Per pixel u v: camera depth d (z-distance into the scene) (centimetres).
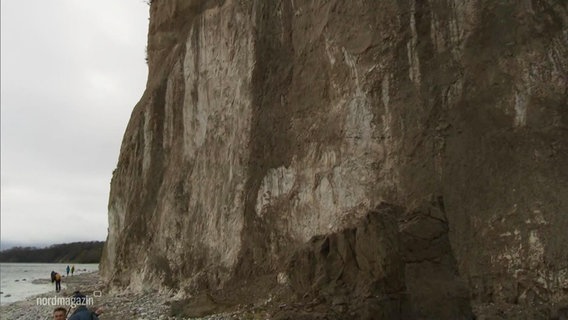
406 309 1223
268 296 1656
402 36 1772
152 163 2656
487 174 1475
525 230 1352
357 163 1741
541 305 1252
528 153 1441
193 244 2203
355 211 1688
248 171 2070
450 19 1712
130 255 2527
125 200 2823
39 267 11194
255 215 1972
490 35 1627
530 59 1531
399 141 1675
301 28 2127
